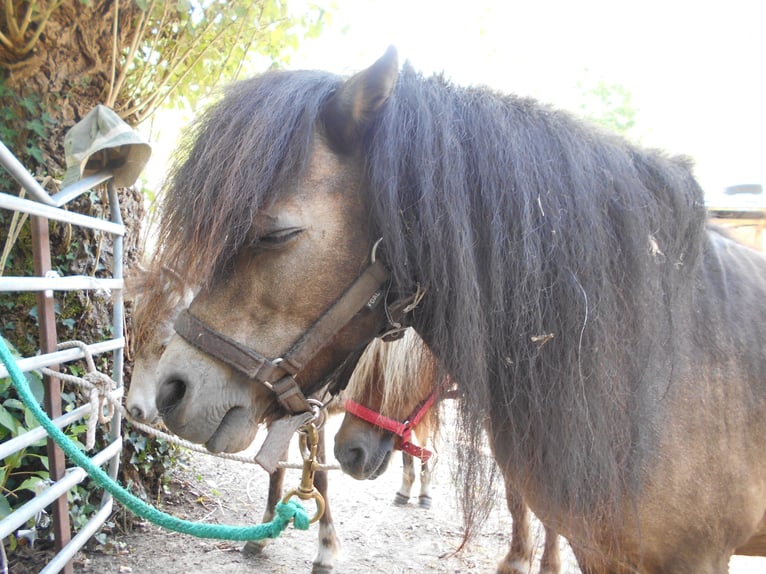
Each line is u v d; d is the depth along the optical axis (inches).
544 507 54.0
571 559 117.0
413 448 96.3
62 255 116.4
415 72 54.2
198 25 137.3
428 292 51.4
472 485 52.7
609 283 49.6
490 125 50.9
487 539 133.4
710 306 56.5
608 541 54.6
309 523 47.3
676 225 52.6
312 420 52.9
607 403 49.6
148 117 143.9
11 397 99.7
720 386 54.0
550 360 49.9
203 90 156.4
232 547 129.3
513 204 48.9
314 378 52.9
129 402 119.6
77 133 92.4
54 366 80.4
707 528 53.1
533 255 48.1
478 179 49.7
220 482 164.9
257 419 51.9
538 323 48.4
